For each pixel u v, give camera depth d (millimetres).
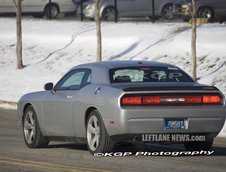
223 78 56375
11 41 79750
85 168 23609
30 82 65375
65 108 27953
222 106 25984
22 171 23375
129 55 68250
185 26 73062
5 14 92438
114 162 25016
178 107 25406
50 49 75375
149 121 25188
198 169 23422
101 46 70062
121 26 77250
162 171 22938
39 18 90375
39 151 28859
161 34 71500
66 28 80312
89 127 26609
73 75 28672
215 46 63375
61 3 89625
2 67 72625
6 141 32906
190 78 27531
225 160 25781
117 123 25188
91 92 26609
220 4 78875
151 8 82812
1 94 59000
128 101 25109
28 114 30375
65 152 28359
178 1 79812
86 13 84688
